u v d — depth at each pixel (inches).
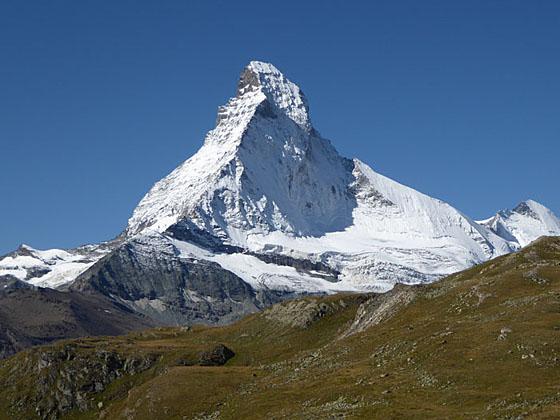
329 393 4758.9
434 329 5378.9
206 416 5797.2
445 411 3978.8
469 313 5546.3
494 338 4707.2
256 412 5044.3
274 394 5295.3
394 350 5265.8
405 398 4279.0
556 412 3558.1
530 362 4291.3
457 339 4877.0
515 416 3636.8
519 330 4648.1
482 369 4357.8
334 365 5561.0
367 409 4237.2
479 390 4158.5
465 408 3966.5
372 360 5280.5
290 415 4650.6
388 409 4151.1
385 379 4702.3
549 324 4670.3
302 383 5344.5
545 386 4013.3
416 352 4943.4
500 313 5177.2
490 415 3730.3
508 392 4037.9
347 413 4261.8
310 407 4690.0
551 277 5698.8
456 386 4269.2
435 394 4247.0
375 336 5871.1
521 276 5807.1
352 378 4975.4
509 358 4394.7
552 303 5000.0
